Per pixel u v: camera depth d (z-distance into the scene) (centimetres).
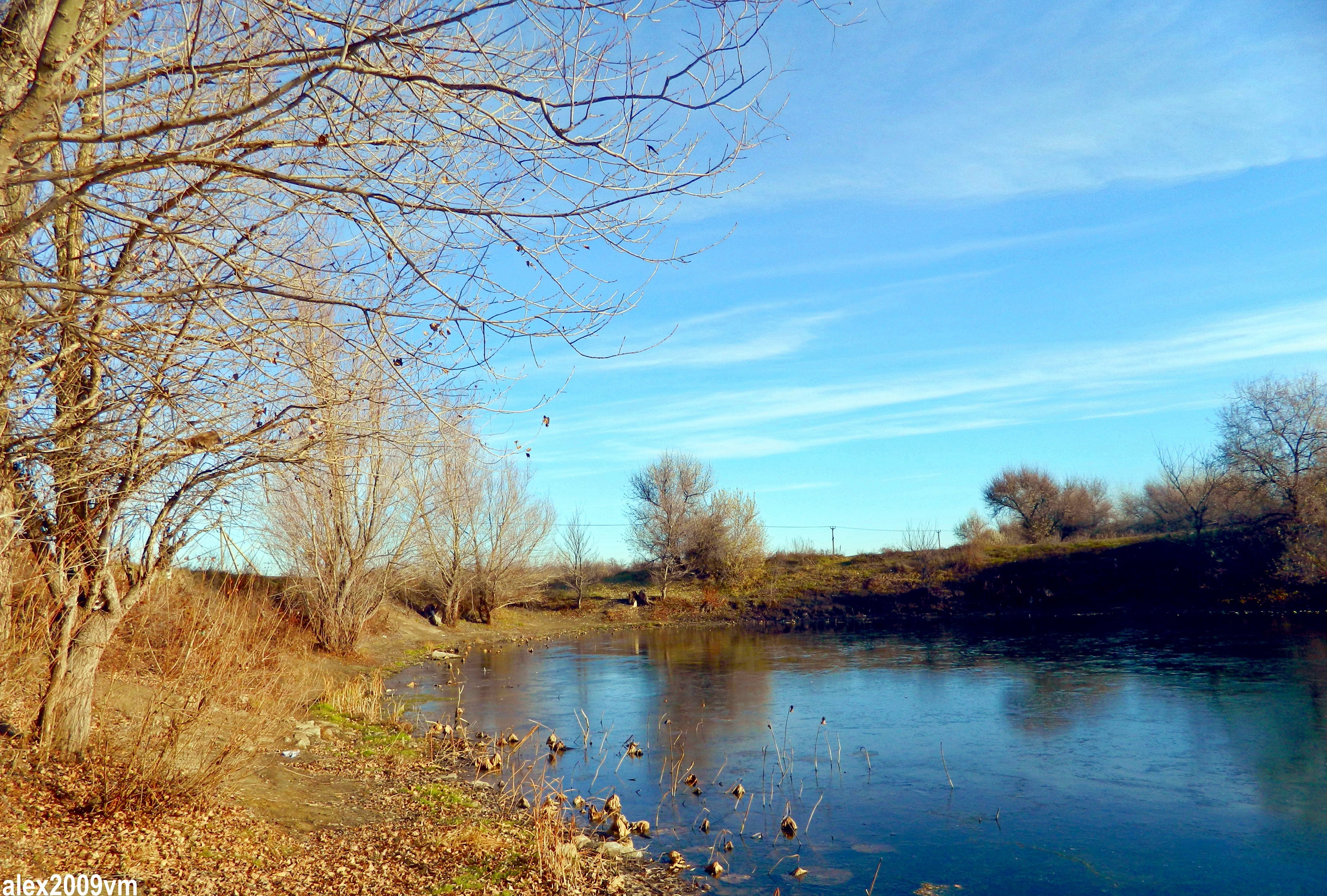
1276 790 1127
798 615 4572
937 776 1247
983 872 875
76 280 568
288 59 487
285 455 622
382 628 3108
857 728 1606
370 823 905
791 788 1198
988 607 4359
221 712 838
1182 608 3850
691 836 993
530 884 765
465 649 3231
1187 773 1227
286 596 2466
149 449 618
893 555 5344
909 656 2722
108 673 976
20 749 776
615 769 1308
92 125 545
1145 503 6044
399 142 503
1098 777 1218
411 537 2664
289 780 1028
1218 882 841
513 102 534
